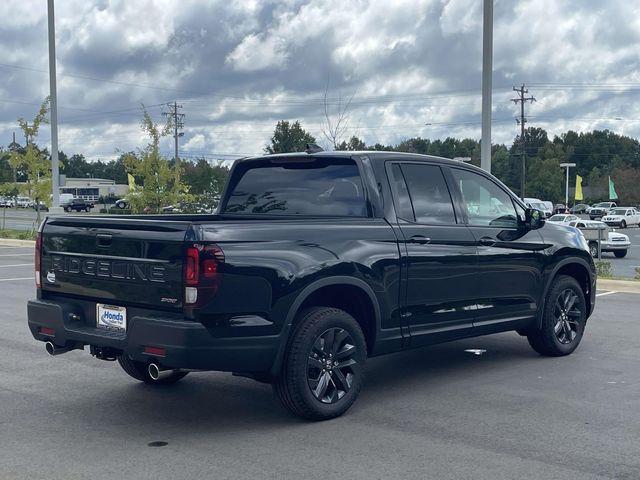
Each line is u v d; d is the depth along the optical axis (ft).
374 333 19.79
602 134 487.20
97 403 20.30
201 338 16.29
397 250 20.08
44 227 19.92
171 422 18.54
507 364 24.95
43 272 19.89
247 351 16.97
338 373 18.71
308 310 18.44
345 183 20.80
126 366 21.68
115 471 15.08
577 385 22.04
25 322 33.14
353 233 19.29
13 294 43.01
